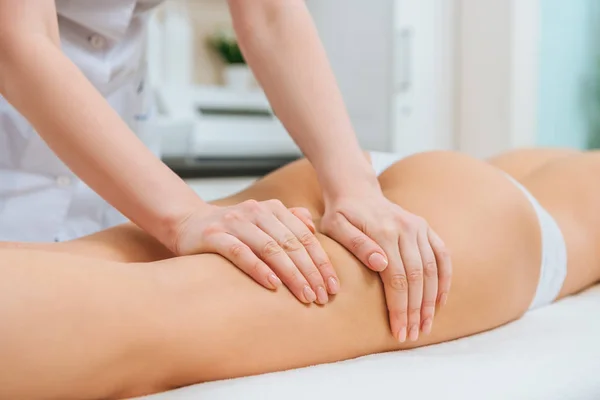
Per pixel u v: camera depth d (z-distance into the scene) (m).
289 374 0.52
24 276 0.44
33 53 0.61
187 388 0.48
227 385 0.49
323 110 0.73
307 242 0.58
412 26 2.08
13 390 0.42
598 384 0.55
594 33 2.08
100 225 1.08
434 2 2.12
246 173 1.99
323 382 0.49
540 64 1.99
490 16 2.03
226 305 0.52
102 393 0.46
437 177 0.76
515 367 0.55
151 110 1.24
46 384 0.43
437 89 2.15
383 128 2.13
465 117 2.15
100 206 1.06
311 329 0.56
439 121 2.16
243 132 2.19
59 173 0.98
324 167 0.70
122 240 0.67
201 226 0.58
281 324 0.54
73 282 0.46
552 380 0.53
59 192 0.99
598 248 0.93
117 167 0.60
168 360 0.48
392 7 2.06
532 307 0.80
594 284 0.98
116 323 0.46
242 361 0.52
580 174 0.98
